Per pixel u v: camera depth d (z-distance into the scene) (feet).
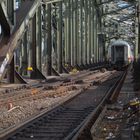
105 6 269.85
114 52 230.48
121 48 229.66
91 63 211.00
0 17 75.72
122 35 305.73
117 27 308.60
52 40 135.44
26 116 48.57
